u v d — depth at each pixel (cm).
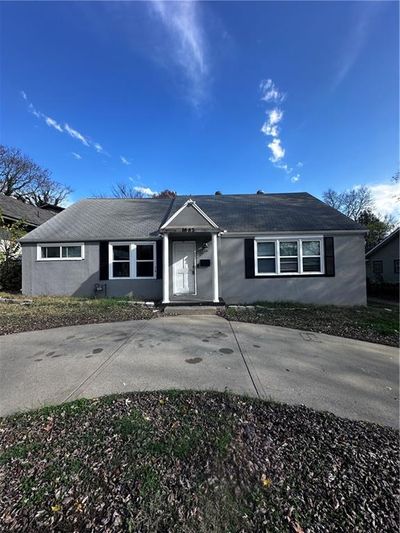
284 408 333
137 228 1270
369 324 785
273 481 221
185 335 661
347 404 352
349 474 229
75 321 793
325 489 214
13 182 3331
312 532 182
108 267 1223
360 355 542
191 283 1202
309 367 475
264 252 1201
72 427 290
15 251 1426
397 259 1988
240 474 228
